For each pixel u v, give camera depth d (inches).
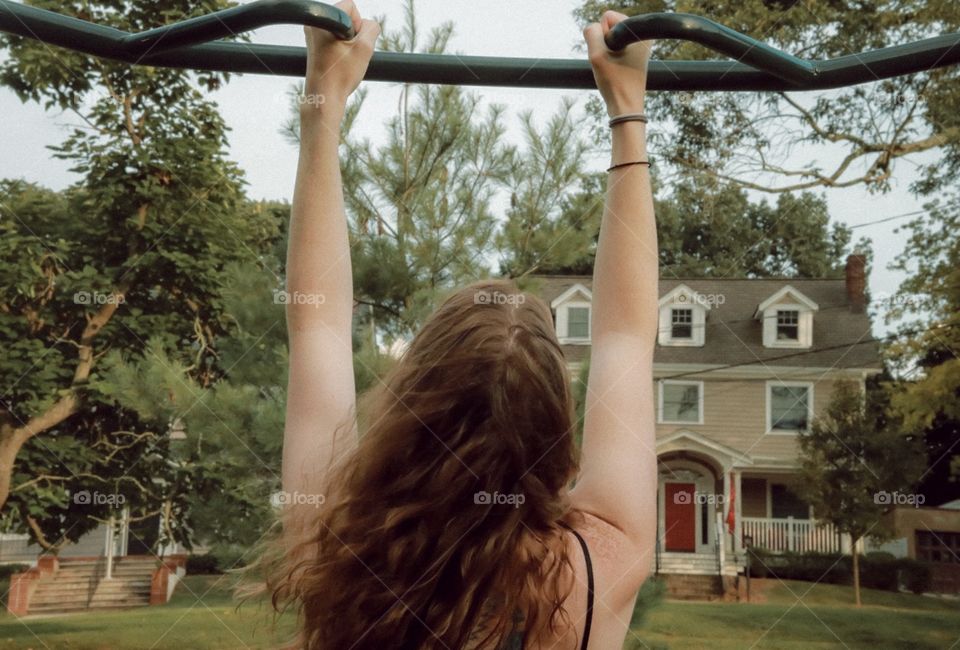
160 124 462.0
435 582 26.7
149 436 324.2
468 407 27.7
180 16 459.8
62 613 499.5
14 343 421.7
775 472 781.9
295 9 31.4
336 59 33.7
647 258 33.2
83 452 400.8
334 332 34.5
